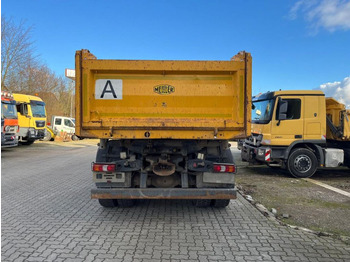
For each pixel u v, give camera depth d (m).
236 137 4.35
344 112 8.69
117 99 4.39
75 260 3.27
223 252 3.48
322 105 8.40
